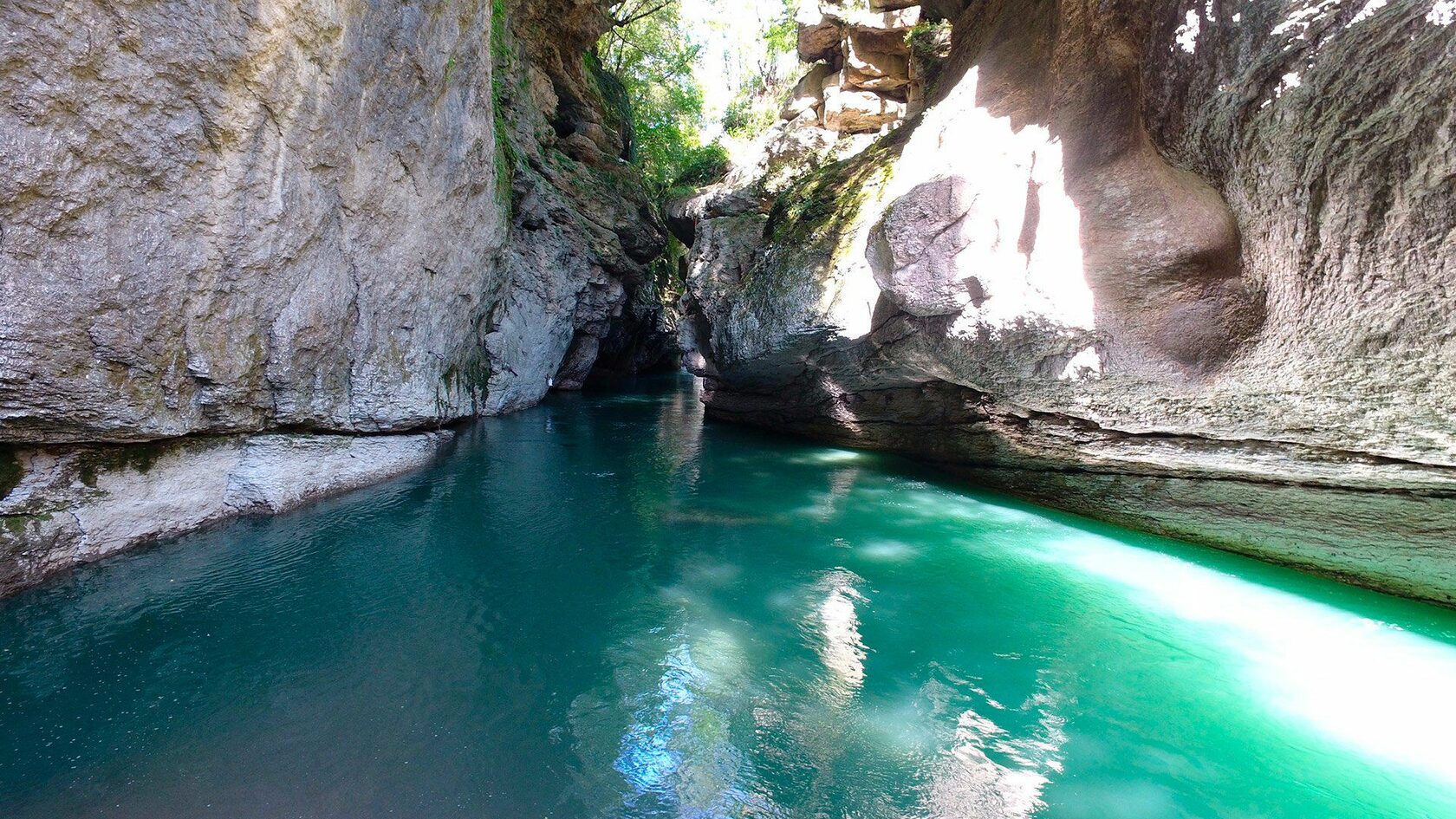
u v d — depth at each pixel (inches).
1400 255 138.5
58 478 173.3
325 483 264.1
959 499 314.5
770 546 246.5
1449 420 155.7
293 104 202.2
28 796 106.6
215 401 204.5
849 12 542.9
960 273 241.6
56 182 145.6
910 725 141.5
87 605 166.4
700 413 649.0
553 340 637.9
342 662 154.0
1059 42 211.3
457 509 272.8
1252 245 165.9
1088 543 251.6
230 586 185.6
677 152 1063.6
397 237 282.7
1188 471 239.5
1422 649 171.3
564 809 113.0
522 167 551.8
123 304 167.5
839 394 430.3
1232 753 133.3
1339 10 118.5
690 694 150.4
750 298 450.6
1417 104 120.5
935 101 377.7
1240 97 142.6
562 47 698.2
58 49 139.1
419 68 265.0
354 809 109.6
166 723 127.5
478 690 147.2
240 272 200.1
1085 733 139.6
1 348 143.2
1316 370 171.0
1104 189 195.9
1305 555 216.8
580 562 224.7
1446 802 119.4
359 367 273.1
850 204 405.1
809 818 114.2
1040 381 248.2
